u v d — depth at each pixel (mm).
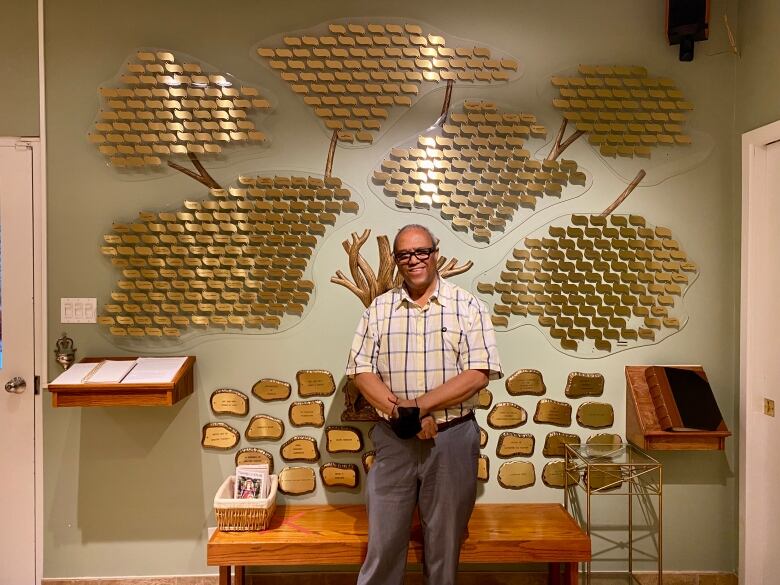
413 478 2080
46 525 2553
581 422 2625
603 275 2633
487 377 2107
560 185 2631
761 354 2545
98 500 2557
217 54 2574
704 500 2658
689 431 2424
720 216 2672
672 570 2666
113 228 2531
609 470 2615
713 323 2670
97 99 2549
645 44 2666
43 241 2537
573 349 2633
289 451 2574
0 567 2561
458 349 2119
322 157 2592
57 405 2297
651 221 2658
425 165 2582
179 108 2545
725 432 2426
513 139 2602
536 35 2643
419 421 1983
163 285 2541
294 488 2574
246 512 2279
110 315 2551
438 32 2619
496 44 2635
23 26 2543
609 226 2633
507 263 2596
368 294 2549
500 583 2617
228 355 2578
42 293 2543
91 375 2314
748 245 2570
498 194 2615
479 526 2361
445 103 2611
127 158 2543
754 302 2561
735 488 2652
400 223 2600
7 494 2562
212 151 2549
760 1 2508
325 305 2592
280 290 2570
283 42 2582
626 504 2641
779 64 2400
